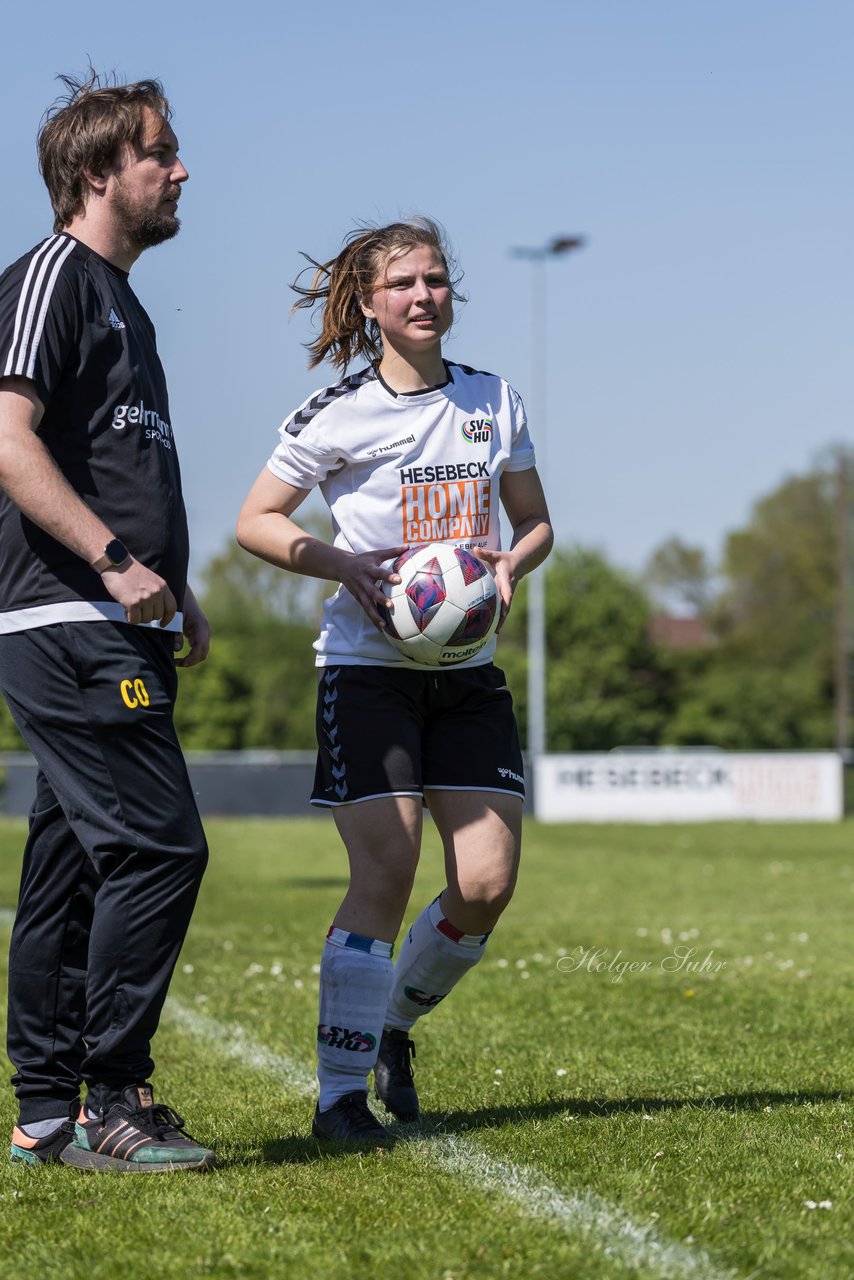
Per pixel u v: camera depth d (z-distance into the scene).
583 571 157.50
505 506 10.53
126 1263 6.93
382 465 9.67
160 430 8.99
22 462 8.11
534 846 50.19
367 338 10.15
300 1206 7.79
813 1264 6.88
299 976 19.23
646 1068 12.28
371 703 9.45
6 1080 12.03
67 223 9.03
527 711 150.38
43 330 8.36
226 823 66.25
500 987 17.61
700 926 25.23
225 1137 9.67
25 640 8.59
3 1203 8.03
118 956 8.48
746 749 156.00
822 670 167.25
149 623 8.60
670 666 159.88
